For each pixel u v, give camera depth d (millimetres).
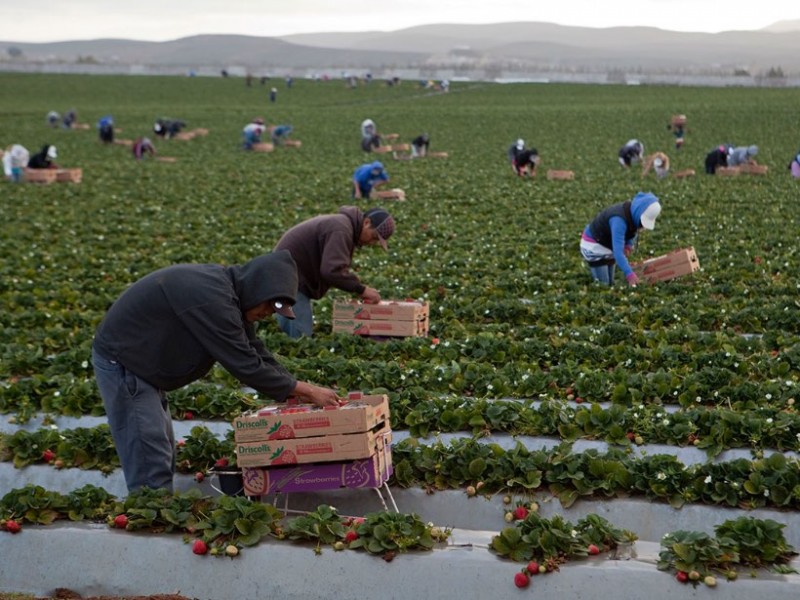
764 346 12055
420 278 17109
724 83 118875
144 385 7359
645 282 15922
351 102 93000
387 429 7793
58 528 7109
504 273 17750
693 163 41344
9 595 6762
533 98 94375
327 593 6590
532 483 7812
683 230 22734
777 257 18578
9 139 57406
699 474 7738
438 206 28312
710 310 13977
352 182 34938
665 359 11461
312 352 12227
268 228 24469
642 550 6934
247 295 7285
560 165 41062
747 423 8789
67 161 45312
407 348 12242
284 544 6805
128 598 6582
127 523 7047
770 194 29359
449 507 7945
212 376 11281
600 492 7785
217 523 6906
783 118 64688
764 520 6613
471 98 95812
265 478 7547
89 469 8633
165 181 36469
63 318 14367
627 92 100375
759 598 6121
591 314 13992
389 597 6516
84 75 132750
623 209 14867
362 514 8070
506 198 29984
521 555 6508
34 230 24625
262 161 43875
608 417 9133
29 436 8914
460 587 6465
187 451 8609
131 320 7266
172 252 20469
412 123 67062
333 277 11453
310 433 7367
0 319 14266
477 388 10586
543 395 10281
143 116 75312
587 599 6285
